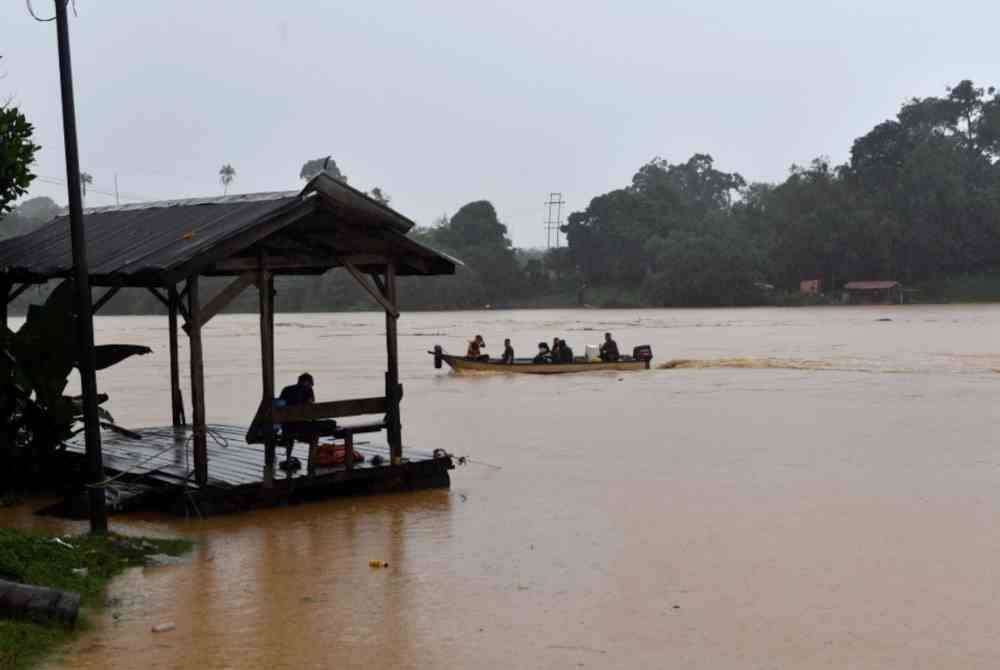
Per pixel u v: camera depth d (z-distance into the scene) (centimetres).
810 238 12594
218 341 6900
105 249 1599
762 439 2242
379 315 12256
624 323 9044
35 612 1005
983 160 14188
